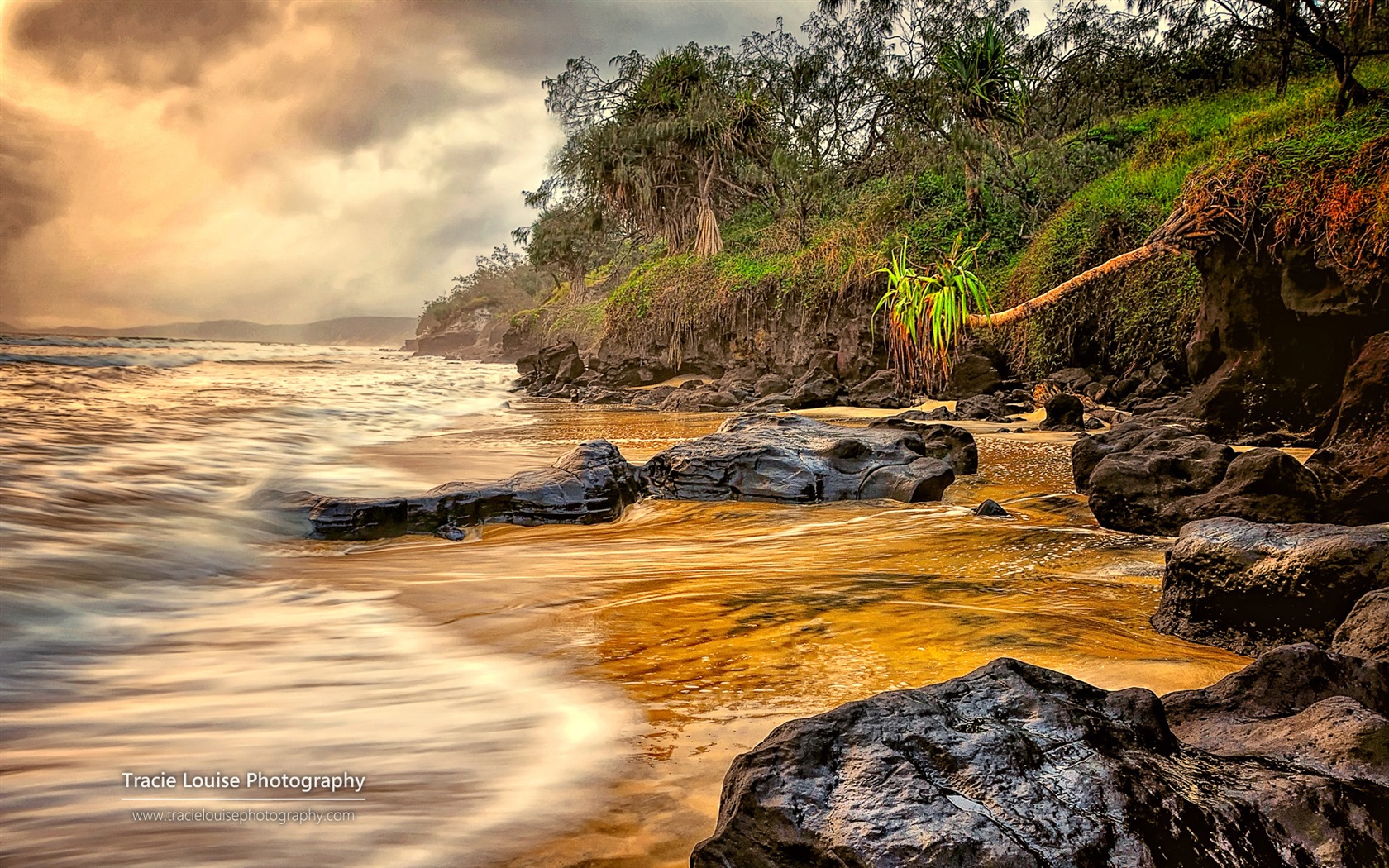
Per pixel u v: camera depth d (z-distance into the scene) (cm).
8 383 2166
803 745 216
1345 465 668
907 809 196
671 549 728
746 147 3678
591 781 280
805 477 926
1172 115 2980
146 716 346
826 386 2333
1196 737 259
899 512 852
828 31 3428
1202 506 669
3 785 280
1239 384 1352
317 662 418
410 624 487
